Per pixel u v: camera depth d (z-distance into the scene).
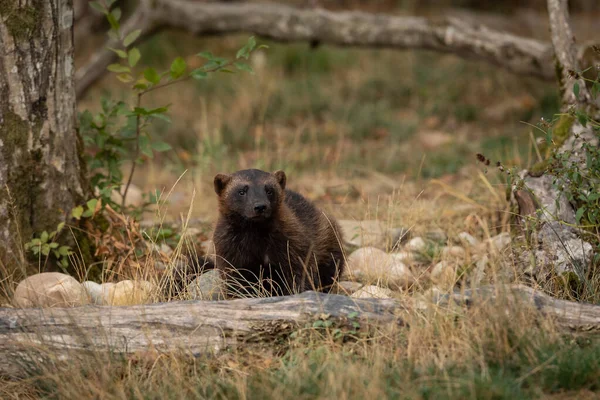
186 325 7.79
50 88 9.84
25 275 9.27
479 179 13.71
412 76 23.16
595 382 6.72
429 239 11.72
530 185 10.27
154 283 9.23
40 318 7.90
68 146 10.18
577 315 7.64
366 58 24.34
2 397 7.42
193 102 21.67
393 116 20.97
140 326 7.84
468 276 9.35
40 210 9.94
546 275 9.05
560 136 10.97
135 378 7.38
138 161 11.24
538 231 9.62
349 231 12.43
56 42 9.83
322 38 17.44
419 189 14.62
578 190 9.27
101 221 10.63
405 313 7.74
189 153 18.23
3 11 9.33
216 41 25.06
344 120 20.00
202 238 12.16
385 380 6.81
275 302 7.93
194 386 7.18
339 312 7.76
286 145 18.66
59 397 7.14
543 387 6.71
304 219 10.56
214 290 9.54
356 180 15.88
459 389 6.50
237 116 20.47
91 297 9.10
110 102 11.33
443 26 16.41
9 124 9.54
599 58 11.59
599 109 11.09
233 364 7.47
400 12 27.91
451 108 21.02
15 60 9.47
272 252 10.02
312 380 6.84
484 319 7.38
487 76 22.50
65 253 9.86
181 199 15.01
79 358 7.63
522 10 29.45
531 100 20.52
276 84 22.47
